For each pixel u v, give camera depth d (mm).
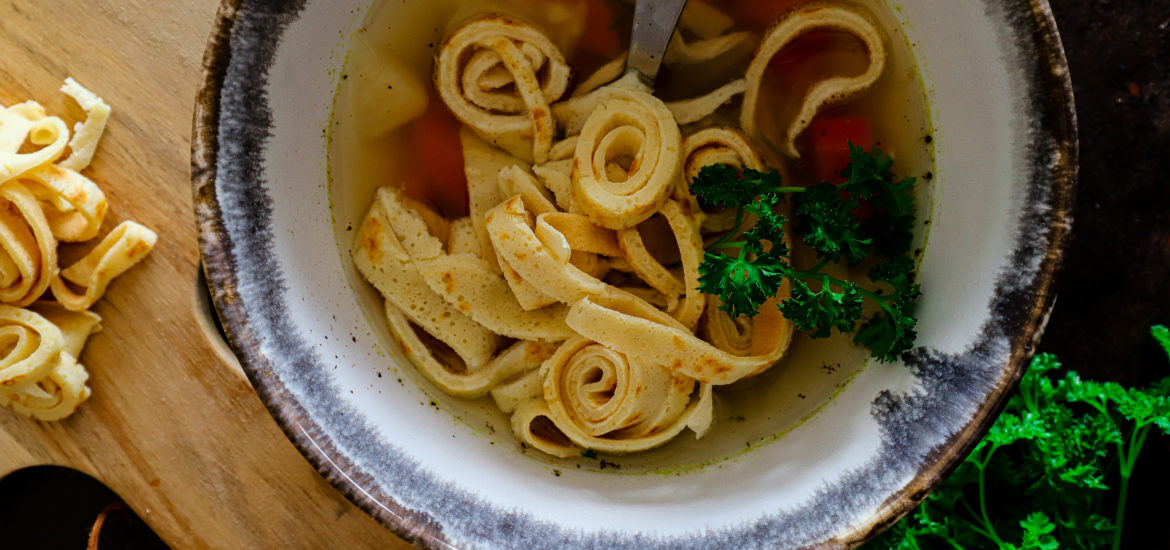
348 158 268
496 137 273
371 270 265
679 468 261
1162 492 313
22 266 291
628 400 257
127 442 296
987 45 237
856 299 245
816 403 261
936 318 246
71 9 294
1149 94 312
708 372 253
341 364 251
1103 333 319
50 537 348
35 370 286
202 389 297
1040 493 299
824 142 270
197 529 294
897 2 256
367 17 261
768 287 244
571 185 264
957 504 308
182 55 294
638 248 260
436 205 274
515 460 261
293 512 293
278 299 243
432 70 275
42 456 298
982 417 233
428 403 264
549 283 253
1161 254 314
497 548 237
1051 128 229
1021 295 232
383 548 291
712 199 252
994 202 239
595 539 240
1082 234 318
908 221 257
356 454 240
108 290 298
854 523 234
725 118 272
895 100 263
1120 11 312
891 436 242
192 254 297
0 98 296
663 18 264
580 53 275
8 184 286
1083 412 321
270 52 241
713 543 238
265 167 245
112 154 297
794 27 267
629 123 261
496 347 271
